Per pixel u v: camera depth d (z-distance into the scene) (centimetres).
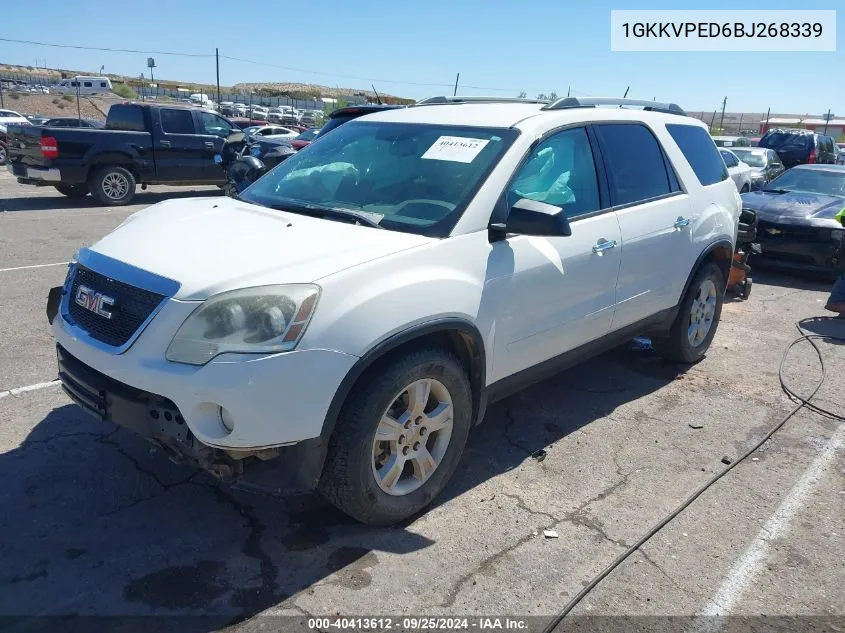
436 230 336
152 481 359
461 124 399
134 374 280
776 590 301
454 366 333
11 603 272
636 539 332
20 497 339
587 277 404
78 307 324
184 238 327
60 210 1304
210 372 267
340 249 307
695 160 526
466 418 351
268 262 293
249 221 350
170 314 277
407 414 323
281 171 437
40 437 397
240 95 8769
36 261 840
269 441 276
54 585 282
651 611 285
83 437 399
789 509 362
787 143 2242
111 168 1370
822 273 883
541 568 308
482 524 338
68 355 324
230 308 274
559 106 426
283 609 276
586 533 335
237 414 269
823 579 309
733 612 287
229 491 354
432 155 382
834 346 627
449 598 287
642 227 446
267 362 269
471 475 383
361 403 297
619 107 477
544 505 357
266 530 325
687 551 325
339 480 302
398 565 305
